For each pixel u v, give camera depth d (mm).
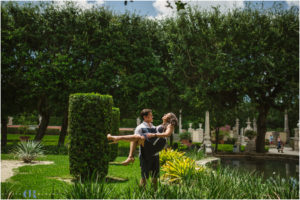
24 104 17484
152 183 4406
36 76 14984
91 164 6617
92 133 6727
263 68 16188
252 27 16469
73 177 6969
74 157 6695
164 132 4715
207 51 16688
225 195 4363
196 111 20406
